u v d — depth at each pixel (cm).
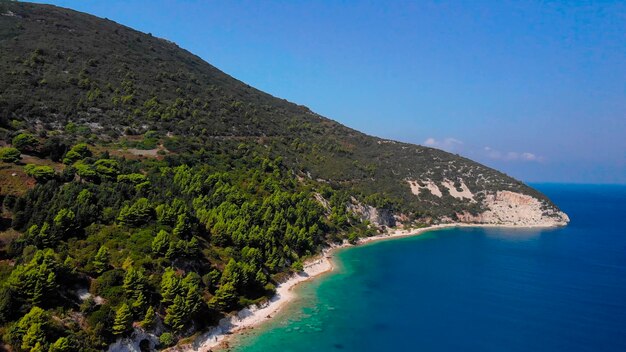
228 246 7625
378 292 8431
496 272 10369
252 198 9975
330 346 5891
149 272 5791
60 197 6253
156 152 10331
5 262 5056
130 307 5147
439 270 10412
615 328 6762
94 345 4622
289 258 9112
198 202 8188
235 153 12556
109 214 6419
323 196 13562
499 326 6812
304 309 7256
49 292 4734
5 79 10944
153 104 13212
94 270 5388
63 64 13438
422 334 6431
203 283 6406
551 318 7200
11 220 5744
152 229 6538
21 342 4184
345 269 10044
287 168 13712
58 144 8175
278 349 5703
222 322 6159
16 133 8369
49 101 10894
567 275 10150
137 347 5038
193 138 12200
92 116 11206
